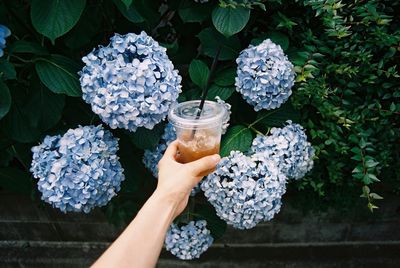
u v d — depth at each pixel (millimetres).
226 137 1059
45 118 988
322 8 954
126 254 553
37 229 1473
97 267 538
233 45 1091
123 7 962
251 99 1013
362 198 1347
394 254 1436
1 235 1498
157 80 878
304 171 1080
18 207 1421
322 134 1065
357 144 1074
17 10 1025
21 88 1031
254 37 1126
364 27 1029
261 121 1093
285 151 1003
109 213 1227
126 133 1003
